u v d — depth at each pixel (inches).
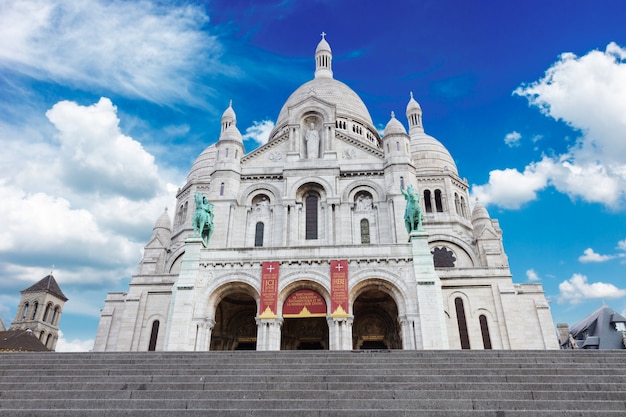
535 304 1667.1
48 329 3164.4
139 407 581.9
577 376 654.5
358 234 1609.3
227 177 1702.8
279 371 716.0
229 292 1317.7
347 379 671.8
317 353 835.4
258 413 543.5
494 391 594.9
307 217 1665.8
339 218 1611.7
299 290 1288.1
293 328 1487.5
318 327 1485.0
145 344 1635.1
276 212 1658.5
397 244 1311.5
